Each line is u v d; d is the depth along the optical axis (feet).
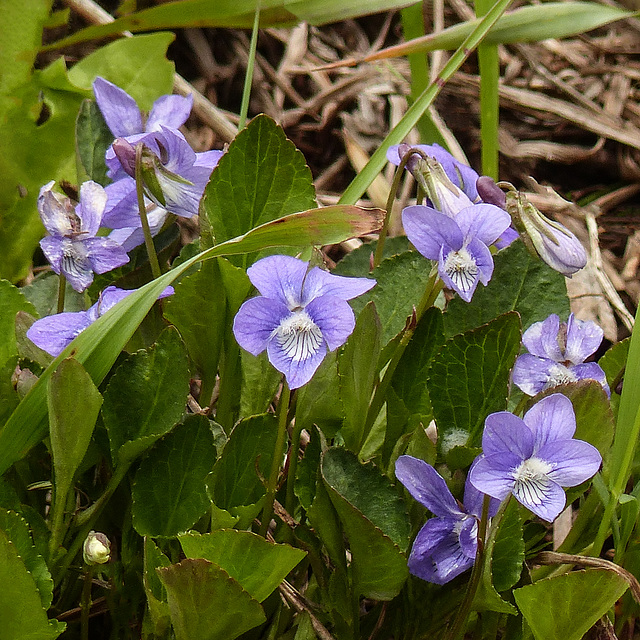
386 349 1.47
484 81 1.76
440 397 1.47
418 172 1.45
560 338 1.45
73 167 1.74
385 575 1.41
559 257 1.44
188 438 1.43
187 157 1.47
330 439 1.46
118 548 1.52
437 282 1.45
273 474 1.42
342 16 1.72
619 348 1.55
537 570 1.51
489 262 1.40
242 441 1.45
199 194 1.49
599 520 1.52
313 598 1.49
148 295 1.41
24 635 1.39
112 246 1.45
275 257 1.40
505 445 1.35
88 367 1.41
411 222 1.40
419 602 1.45
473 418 1.48
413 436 1.44
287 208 1.51
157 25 1.78
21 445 1.41
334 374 1.43
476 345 1.46
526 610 1.40
